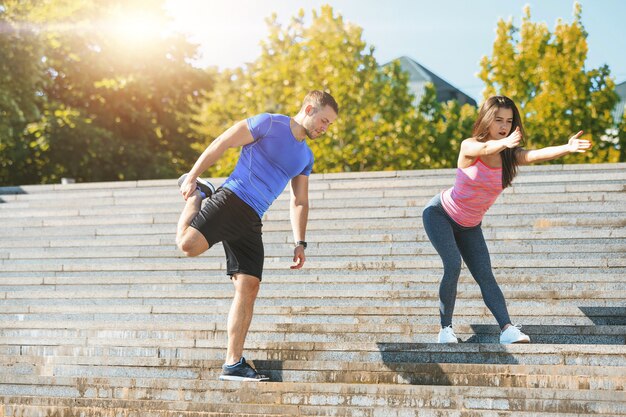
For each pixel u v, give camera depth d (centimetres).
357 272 755
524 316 629
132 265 802
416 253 783
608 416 477
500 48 2589
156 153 2741
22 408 555
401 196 931
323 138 2408
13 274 823
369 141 2414
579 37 2536
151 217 924
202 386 550
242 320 550
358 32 2509
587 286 674
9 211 997
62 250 870
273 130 528
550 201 864
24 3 2102
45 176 2594
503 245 771
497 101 547
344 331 620
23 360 620
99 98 2764
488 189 557
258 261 546
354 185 966
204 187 535
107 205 1002
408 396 514
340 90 2447
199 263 789
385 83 2542
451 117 2645
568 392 493
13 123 2334
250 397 537
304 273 764
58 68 2659
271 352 592
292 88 2516
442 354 565
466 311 640
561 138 2489
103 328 659
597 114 2503
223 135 524
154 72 2794
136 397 561
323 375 561
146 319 698
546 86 2508
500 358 555
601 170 950
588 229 775
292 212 571
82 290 765
